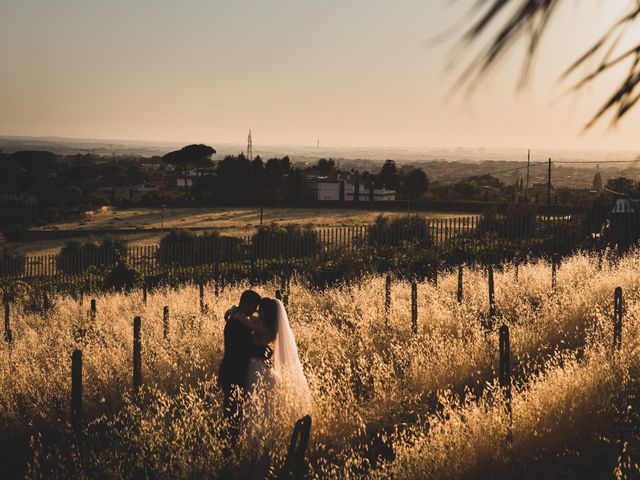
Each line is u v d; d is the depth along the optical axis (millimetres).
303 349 9086
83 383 8336
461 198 89750
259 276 22188
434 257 20391
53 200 121312
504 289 12742
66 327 13750
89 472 5934
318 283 20109
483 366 7781
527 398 6016
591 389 6051
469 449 5195
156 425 6441
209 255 24984
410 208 83312
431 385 7457
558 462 5160
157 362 8922
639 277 12297
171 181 170625
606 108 747
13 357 10695
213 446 5695
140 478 5676
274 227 31578
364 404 7016
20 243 78375
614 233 19625
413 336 9227
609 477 4824
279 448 5867
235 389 6648
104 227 89250
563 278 13523
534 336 8695
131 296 19750
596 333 8273
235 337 6684
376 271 20234
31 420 7352
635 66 750
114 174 174125
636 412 5969
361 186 124062
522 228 22109
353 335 9859
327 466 5680
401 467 5129
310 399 6695
